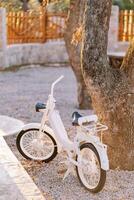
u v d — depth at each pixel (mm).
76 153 5383
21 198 4734
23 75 15109
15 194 4832
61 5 17078
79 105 10086
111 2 5473
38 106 6023
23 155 6328
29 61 17281
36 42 17547
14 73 15438
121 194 5270
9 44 16641
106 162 5004
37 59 17500
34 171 5980
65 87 13125
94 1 5387
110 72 5699
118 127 5816
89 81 5668
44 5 7965
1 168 5578
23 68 16453
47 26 17672
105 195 5227
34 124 6254
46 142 6246
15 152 6758
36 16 17344
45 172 5949
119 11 17641
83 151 5336
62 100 11148
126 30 17812
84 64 5594
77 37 6539
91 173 5223
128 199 5141
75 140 5418
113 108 5750
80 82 9875
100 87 5656
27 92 12211
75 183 5566
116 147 5898
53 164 6242
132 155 5906
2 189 4953
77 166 5395
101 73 5609
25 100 11094
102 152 5078
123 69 5805
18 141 6324
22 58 17016
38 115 9516
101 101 5742
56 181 5641
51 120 5820
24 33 17203
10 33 16703
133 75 5742
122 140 5855
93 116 5332
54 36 17891
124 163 5926
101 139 5945
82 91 9945
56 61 17875
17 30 16953
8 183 5129
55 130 5738
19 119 9148
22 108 10172
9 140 7309
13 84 13422
